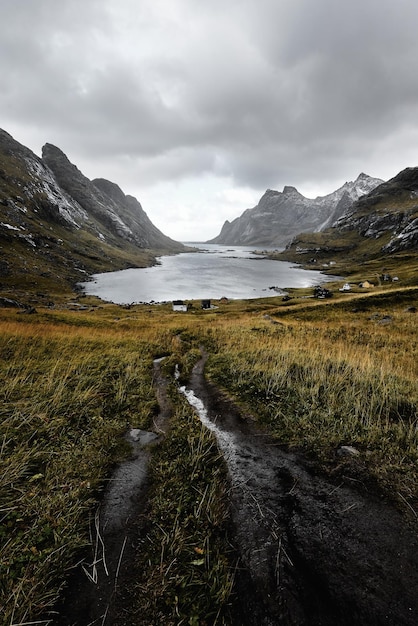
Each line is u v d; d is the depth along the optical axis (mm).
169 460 7504
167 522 5504
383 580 4445
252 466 7309
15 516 5336
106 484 6676
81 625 3844
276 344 20141
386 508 5789
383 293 54969
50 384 11391
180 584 4371
